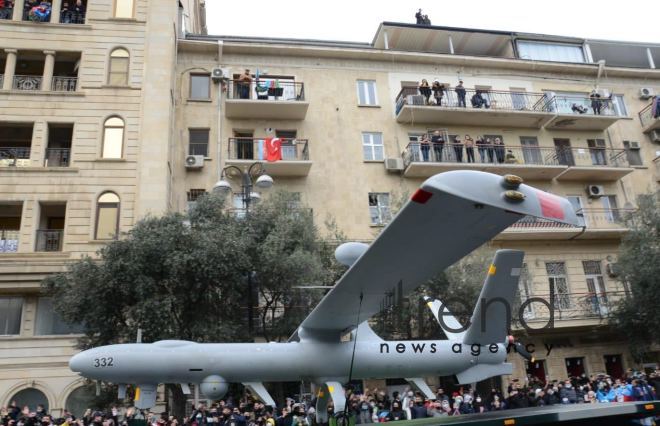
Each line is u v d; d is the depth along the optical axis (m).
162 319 14.08
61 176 21.45
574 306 24.70
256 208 17.69
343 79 27.12
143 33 24.02
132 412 14.59
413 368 9.73
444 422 6.19
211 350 8.98
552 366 23.50
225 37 27.56
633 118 30.11
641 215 21.98
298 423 12.77
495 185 5.04
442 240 6.13
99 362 8.66
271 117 25.55
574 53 31.52
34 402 19.36
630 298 21.72
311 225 18.45
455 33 29.56
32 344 19.67
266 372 9.05
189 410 17.59
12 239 21.41
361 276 6.99
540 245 26.09
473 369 10.10
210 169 24.08
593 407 6.36
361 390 21.59
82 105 22.58
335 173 25.31
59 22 23.67
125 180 21.80
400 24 28.67
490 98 28.36
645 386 14.51
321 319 8.69
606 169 26.89
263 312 17.22
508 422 5.92
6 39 22.81
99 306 14.53
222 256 14.65
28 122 22.16
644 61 32.72
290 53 26.72
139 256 14.55
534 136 28.39
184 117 24.69
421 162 24.86
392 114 27.05
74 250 20.56
